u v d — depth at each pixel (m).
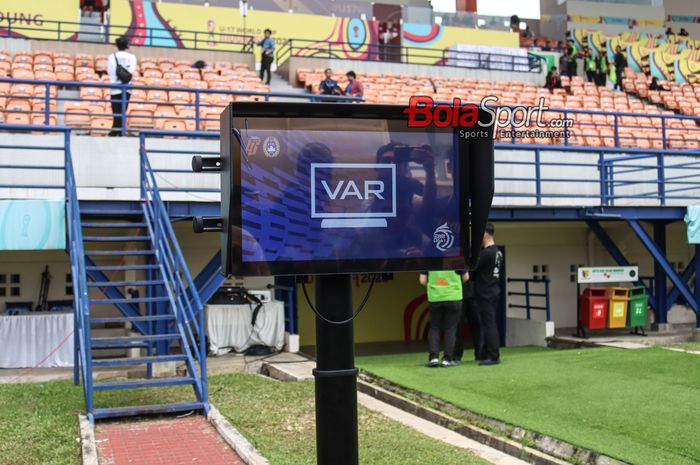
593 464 5.23
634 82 26.89
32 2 22.11
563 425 6.12
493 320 9.61
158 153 10.35
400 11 27.42
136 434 6.47
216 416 6.89
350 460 3.29
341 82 21.19
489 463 5.39
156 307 9.58
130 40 23.06
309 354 12.23
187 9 23.89
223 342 11.33
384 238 3.26
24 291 11.90
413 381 8.41
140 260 11.72
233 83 19.17
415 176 3.31
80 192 9.56
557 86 24.47
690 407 6.71
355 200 3.24
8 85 16.55
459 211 3.35
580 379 8.23
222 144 3.26
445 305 9.46
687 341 12.12
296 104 3.17
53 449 5.79
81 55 20.03
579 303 12.47
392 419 6.94
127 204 9.89
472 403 7.09
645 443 5.52
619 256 12.95
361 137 3.25
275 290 12.61
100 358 11.11
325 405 3.29
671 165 12.99
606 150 12.09
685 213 12.41
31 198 9.73
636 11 32.22
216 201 10.17
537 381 8.17
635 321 12.38
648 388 7.63
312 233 3.19
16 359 9.83
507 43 28.31
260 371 10.56
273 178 3.13
